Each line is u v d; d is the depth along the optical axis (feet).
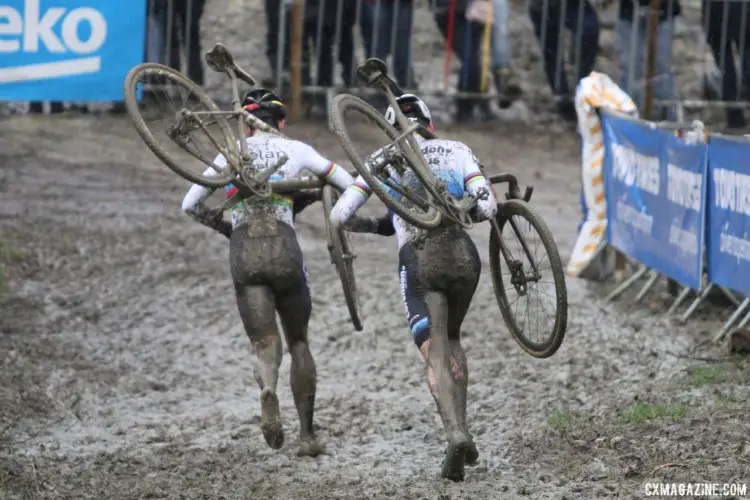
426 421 81.25
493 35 158.51
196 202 70.90
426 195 67.10
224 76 161.68
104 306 103.65
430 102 166.50
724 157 89.51
